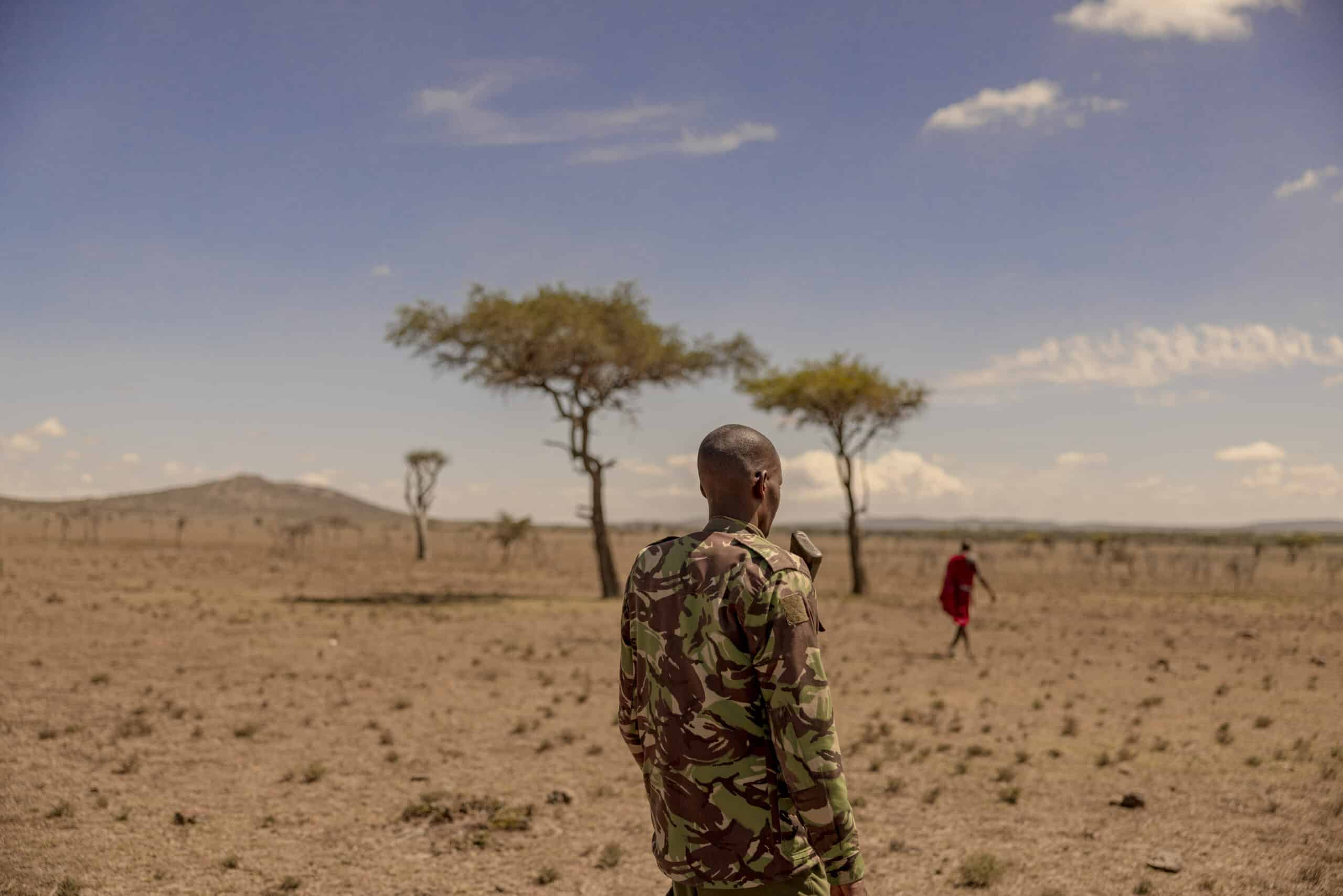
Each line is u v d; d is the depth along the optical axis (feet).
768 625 7.36
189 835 19.35
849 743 28.91
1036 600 103.91
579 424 95.20
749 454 8.19
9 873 16.71
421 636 59.26
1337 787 23.38
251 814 20.95
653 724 7.97
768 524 8.44
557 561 228.63
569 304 89.56
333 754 26.94
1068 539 473.26
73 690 36.01
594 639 58.65
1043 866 17.84
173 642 51.75
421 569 166.40
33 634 52.60
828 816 7.12
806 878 7.68
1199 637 62.23
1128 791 23.29
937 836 19.77
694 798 7.65
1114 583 151.02
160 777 23.93
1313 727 31.27
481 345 89.10
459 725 31.32
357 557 216.74
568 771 25.31
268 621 65.72
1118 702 36.37
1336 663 49.03
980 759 26.78
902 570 204.54
